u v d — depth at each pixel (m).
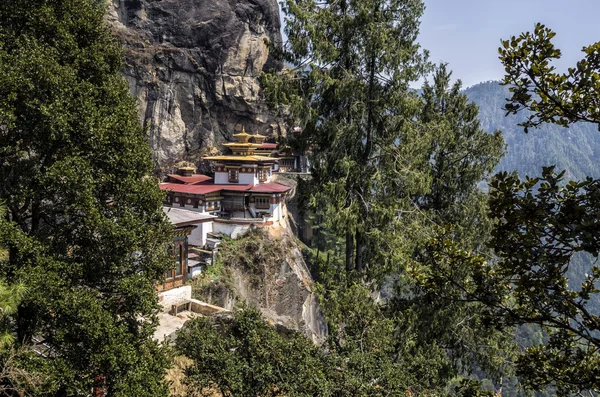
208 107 57.47
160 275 14.20
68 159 12.15
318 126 21.73
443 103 26.16
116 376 11.86
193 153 56.81
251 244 37.84
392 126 21.30
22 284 10.47
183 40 55.56
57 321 12.06
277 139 22.75
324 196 20.81
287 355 12.73
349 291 19.17
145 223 13.95
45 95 12.23
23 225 13.49
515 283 6.64
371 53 20.12
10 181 12.67
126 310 13.12
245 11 59.38
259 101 60.50
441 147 24.52
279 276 37.97
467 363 23.48
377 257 21.00
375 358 13.75
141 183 13.85
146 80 52.75
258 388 12.13
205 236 37.53
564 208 5.77
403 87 20.84
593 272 7.14
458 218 24.03
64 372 11.38
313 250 50.34
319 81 20.47
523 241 6.23
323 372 12.52
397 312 22.12
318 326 39.97
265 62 63.00
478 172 24.25
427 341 22.38
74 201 12.58
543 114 6.71
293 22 20.39
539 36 6.28
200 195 41.16
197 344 12.98
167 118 54.19
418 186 20.66
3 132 12.47
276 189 43.59
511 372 22.19
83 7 14.19
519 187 6.43
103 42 14.53
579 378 7.35
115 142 13.22
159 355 13.24
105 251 13.05
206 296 31.64
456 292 8.55
